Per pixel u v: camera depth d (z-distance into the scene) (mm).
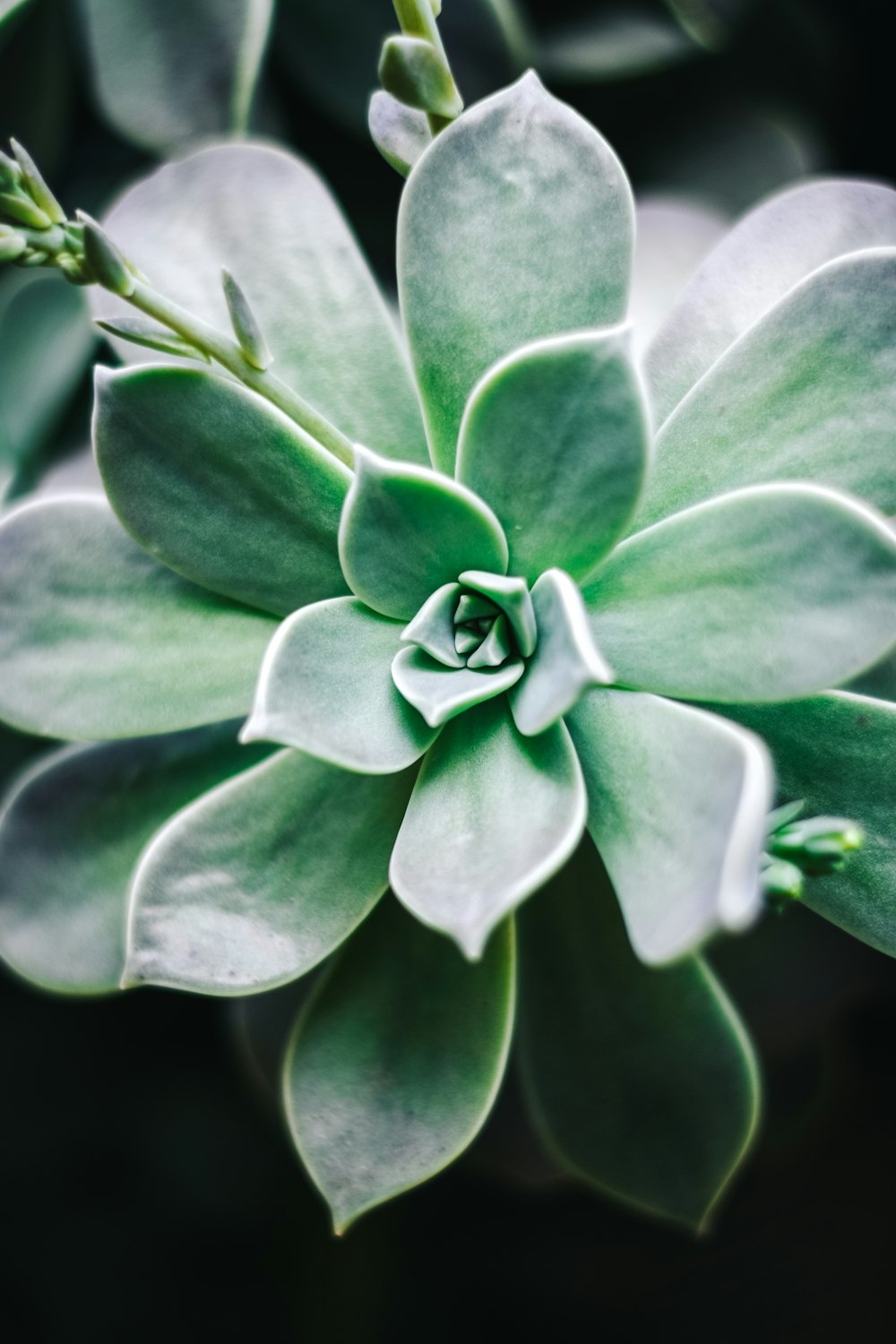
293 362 373
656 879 324
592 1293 586
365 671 348
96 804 387
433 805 344
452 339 355
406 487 335
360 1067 365
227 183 382
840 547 327
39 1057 570
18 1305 573
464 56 429
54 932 386
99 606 367
